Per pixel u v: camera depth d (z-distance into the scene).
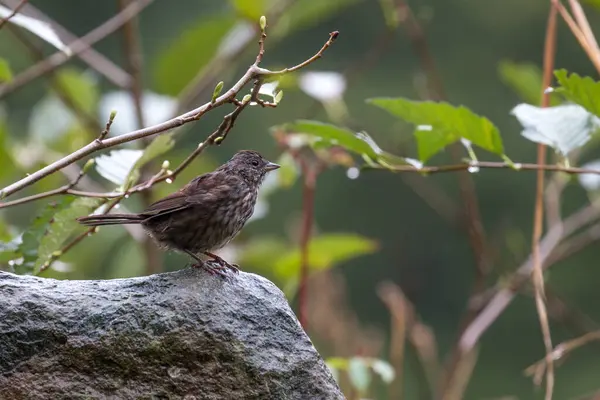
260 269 11.82
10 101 21.92
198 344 5.95
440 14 28.23
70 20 25.73
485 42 28.05
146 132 6.39
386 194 26.50
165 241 7.88
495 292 13.82
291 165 10.22
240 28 12.68
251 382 5.97
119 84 11.73
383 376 8.91
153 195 11.97
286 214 24.89
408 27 11.80
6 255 7.53
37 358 5.84
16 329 5.84
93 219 7.35
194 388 5.91
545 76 8.70
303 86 11.21
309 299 11.60
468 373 11.33
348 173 10.12
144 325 5.93
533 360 24.11
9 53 21.86
